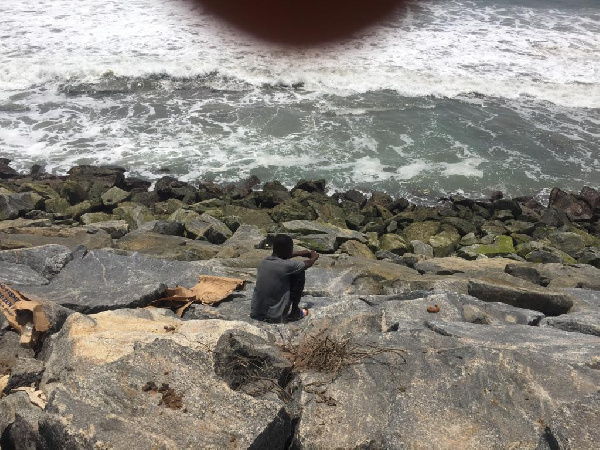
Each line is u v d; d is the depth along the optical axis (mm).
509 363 5301
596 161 19141
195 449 4305
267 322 7293
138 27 25234
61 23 25359
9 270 8422
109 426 4418
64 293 7570
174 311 7844
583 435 4301
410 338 5844
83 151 18344
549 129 20547
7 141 18562
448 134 20031
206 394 4883
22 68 21750
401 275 10500
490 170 18531
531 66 24188
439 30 26656
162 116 20203
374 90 22141
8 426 4914
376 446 4645
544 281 11695
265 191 16781
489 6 29734
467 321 7449
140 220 15219
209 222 14734
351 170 18234
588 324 7312
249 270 10055
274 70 22578
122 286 7863
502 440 4621
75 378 4996
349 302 6707
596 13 29500
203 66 22500
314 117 20500
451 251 15086
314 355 5469
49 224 13805
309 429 4727
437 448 4523
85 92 21219
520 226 16203
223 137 19281
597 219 17266
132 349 5652
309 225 14750
